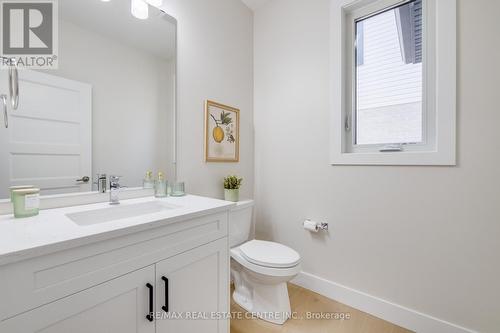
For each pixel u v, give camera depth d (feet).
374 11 5.34
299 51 6.33
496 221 3.96
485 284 4.06
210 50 5.91
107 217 3.62
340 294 5.65
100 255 2.40
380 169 5.09
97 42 3.97
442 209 4.42
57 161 3.55
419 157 4.58
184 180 5.32
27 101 3.28
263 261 4.64
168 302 3.03
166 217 2.96
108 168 4.11
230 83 6.52
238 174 6.85
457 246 4.29
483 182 4.05
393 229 4.95
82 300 2.28
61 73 3.59
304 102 6.24
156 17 4.78
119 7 4.26
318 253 6.05
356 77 5.66
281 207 6.77
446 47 4.27
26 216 2.96
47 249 2.02
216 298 3.74
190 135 5.45
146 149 4.65
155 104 4.79
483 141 4.03
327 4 5.79
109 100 4.12
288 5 6.56
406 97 5.01
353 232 5.48
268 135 7.06
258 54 7.29
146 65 4.63
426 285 4.60
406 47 5.02
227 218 3.94
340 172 5.65
